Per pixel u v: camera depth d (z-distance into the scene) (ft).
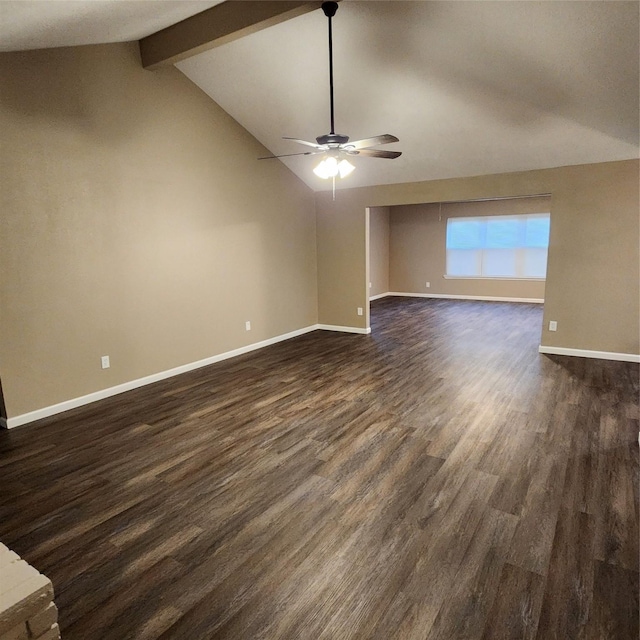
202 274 16.72
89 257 13.08
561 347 17.65
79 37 11.46
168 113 14.98
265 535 7.29
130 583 6.29
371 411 12.34
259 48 13.28
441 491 8.43
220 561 6.72
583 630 5.42
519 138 15.10
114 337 13.94
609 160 15.58
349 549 6.92
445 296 33.88
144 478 9.09
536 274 30.32
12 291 11.48
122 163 13.73
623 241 15.90
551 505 7.93
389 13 10.98
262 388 14.44
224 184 17.29
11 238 11.34
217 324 17.56
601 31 10.25
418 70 12.81
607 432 10.76
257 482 8.87
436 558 6.69
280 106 15.99
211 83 15.61
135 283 14.42
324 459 9.73
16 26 9.15
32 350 11.98
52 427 11.66
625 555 6.66
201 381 15.28
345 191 21.42
